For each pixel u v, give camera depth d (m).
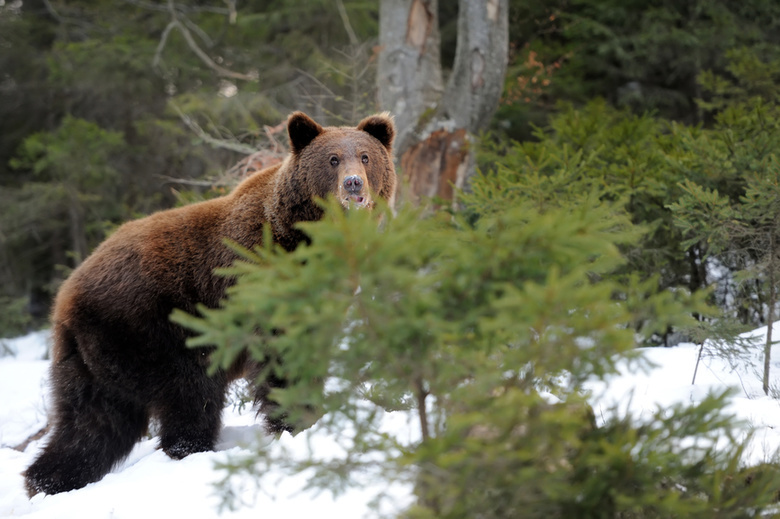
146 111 31.16
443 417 6.18
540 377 6.22
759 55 25.55
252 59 30.05
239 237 10.16
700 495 6.03
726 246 12.37
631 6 28.23
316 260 5.23
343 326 5.51
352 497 6.86
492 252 5.39
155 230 10.32
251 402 12.33
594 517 5.58
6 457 12.07
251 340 5.74
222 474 7.94
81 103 32.44
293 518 6.73
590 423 6.38
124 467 10.55
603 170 14.73
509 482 5.29
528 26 29.66
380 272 5.10
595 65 28.31
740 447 6.04
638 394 9.79
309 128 10.50
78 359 9.98
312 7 28.06
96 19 33.03
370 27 29.23
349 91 23.11
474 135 20.06
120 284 9.95
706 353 11.23
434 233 5.75
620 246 14.13
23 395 15.74
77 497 8.44
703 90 27.27
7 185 32.16
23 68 32.81
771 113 15.89
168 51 29.98
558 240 5.30
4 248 29.73
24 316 25.92
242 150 20.22
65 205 28.88
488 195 13.33
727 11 26.64
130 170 30.20
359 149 10.31
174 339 9.93
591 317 5.34
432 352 5.62
